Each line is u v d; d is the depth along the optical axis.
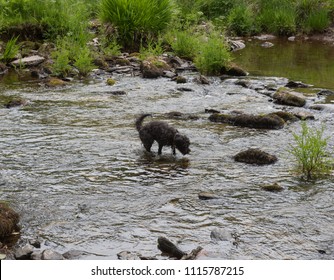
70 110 10.87
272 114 10.09
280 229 6.21
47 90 12.46
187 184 7.41
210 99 11.89
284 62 16.34
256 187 7.32
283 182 7.48
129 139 9.15
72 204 6.82
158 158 8.34
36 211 6.63
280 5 22.16
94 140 9.08
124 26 16.73
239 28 21.31
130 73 14.30
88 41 16.58
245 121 9.96
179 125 9.98
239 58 16.97
